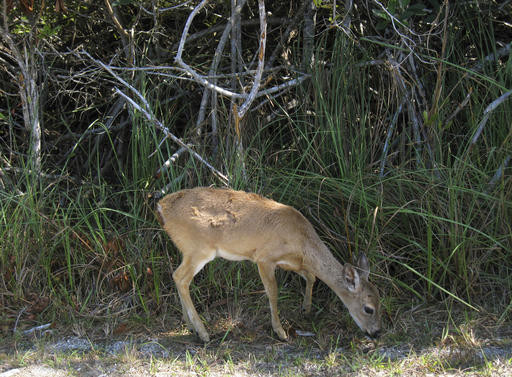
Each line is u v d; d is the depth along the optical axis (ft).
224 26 45.96
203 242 29.58
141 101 40.09
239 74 39.91
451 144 40.04
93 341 29.50
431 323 30.68
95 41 49.62
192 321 29.50
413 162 39.19
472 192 33.50
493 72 40.24
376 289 29.48
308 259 30.07
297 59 44.16
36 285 33.71
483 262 33.24
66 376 25.71
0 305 32.30
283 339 29.66
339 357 27.71
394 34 41.78
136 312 32.42
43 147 45.55
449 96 39.63
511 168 36.14
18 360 27.14
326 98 39.99
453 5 42.04
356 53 41.86
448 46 41.32
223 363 27.20
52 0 43.57
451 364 26.43
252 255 29.68
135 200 36.32
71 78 42.91
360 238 34.19
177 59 34.35
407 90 40.65
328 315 32.24
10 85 46.57
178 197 30.45
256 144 40.27
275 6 48.75
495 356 26.86
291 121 39.27
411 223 35.42
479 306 31.68
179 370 26.45
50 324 30.91
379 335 29.01
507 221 33.58
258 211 29.58
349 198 33.71
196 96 47.16
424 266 33.81
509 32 45.80
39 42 41.75
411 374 25.68
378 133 39.55
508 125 37.35
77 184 43.21
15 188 37.17
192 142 41.01
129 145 43.86
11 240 34.14
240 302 32.86
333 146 38.17
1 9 38.32
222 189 31.12
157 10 42.01
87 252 35.24
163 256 34.58
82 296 33.53
